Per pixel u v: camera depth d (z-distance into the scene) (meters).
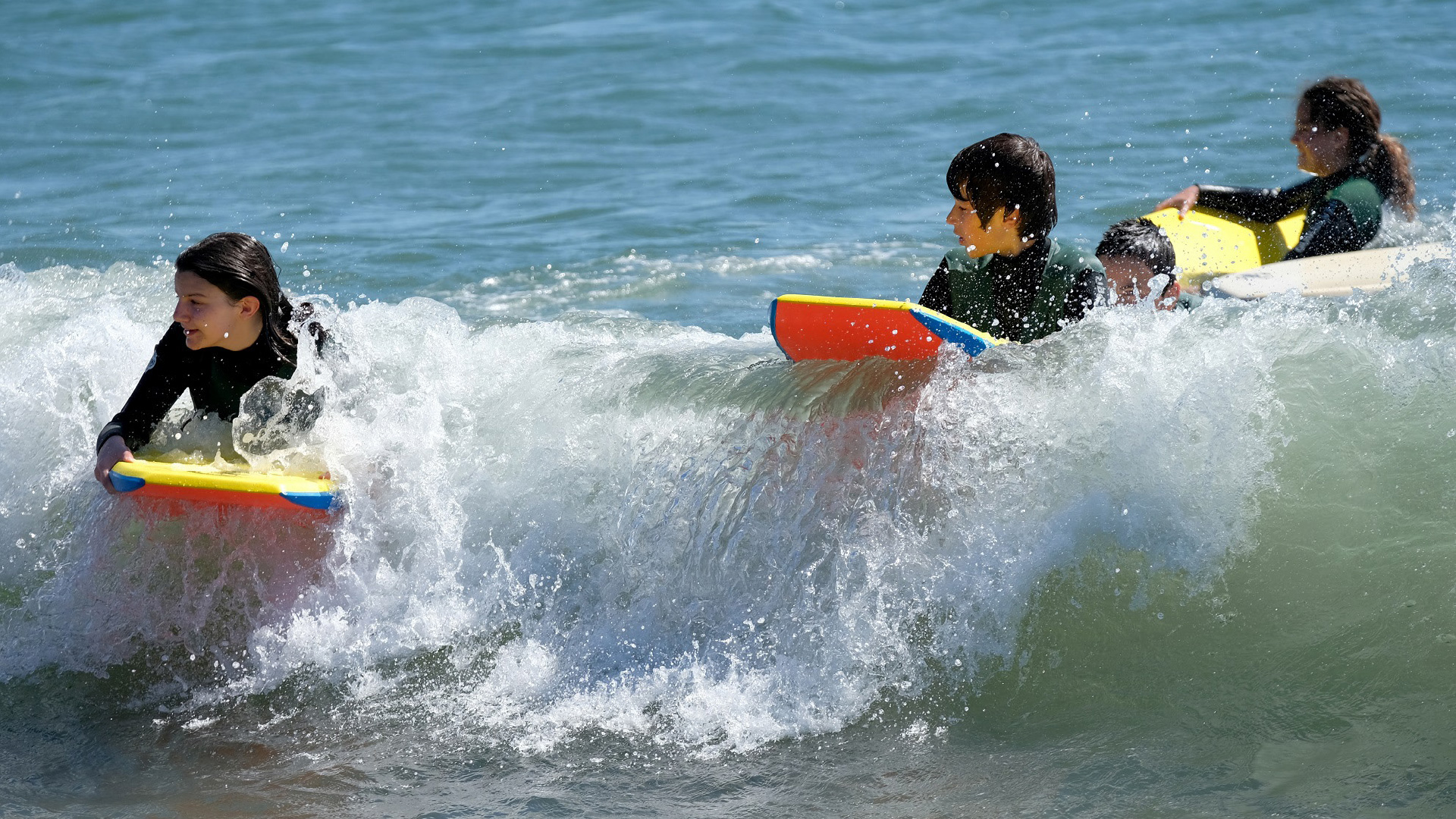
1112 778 10.32
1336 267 18.78
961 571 12.49
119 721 12.59
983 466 12.88
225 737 12.16
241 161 36.19
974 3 55.06
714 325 22.00
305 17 59.84
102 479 13.27
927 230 27.80
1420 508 11.97
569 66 47.59
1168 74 41.03
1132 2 52.81
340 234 28.80
